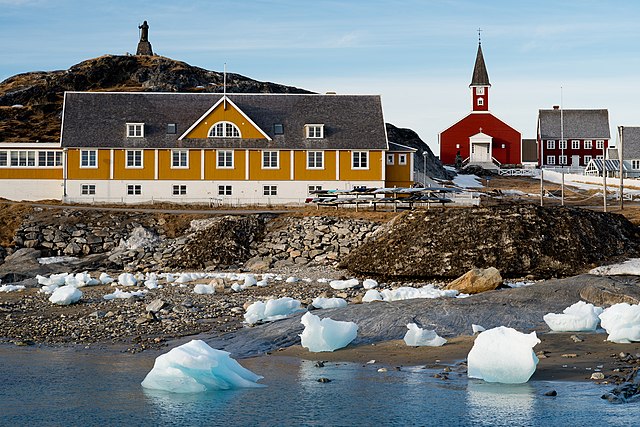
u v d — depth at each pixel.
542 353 20.53
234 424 15.71
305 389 18.23
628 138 111.62
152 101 71.94
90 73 126.81
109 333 25.95
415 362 20.75
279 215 55.19
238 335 24.78
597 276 29.70
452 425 15.27
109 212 57.25
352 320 25.27
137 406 17.11
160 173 67.31
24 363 21.58
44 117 111.25
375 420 15.73
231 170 67.69
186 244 51.12
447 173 101.31
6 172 68.12
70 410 16.84
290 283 39.44
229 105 68.19
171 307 30.30
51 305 31.80
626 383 17.47
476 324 24.61
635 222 51.50
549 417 15.45
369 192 58.72
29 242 53.19
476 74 117.81
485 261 41.00
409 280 41.25
